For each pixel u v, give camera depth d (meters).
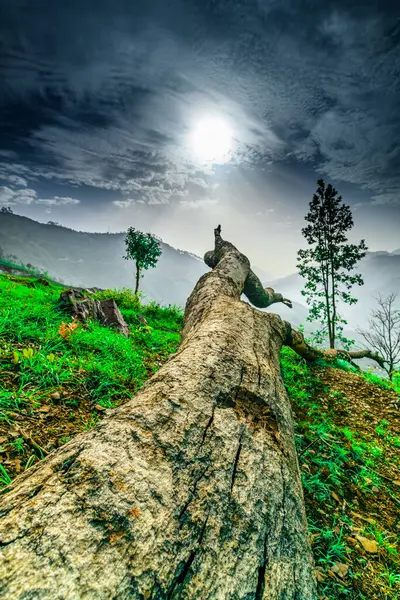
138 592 0.80
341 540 2.06
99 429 1.35
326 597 1.58
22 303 4.97
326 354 7.07
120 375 3.48
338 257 11.56
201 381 1.93
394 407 4.63
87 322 4.99
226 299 4.18
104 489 1.03
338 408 4.53
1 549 0.79
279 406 2.20
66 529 0.87
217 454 1.42
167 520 1.01
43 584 0.73
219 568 0.98
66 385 2.87
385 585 1.78
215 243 9.16
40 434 2.13
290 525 1.35
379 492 2.71
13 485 1.11
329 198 11.84
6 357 2.97
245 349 2.69
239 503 1.24
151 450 1.27
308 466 2.89
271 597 1.00
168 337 6.49
